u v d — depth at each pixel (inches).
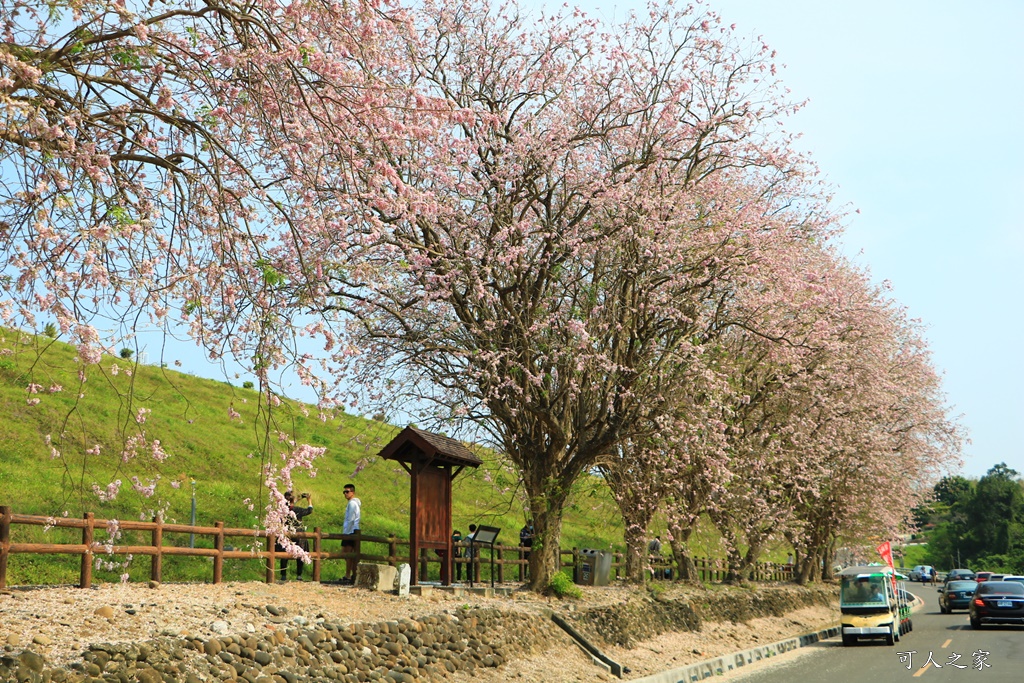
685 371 813.2
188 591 527.2
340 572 959.6
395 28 432.8
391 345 737.0
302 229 490.9
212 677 381.4
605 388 804.6
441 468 768.3
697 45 815.7
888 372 1339.8
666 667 756.6
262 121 385.4
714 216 796.6
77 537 836.6
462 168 711.7
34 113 305.7
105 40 346.0
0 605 406.6
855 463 1362.0
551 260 765.9
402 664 516.1
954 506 4867.1
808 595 1697.8
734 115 814.5
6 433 1055.0
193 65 375.6
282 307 390.6
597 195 749.9
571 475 811.4
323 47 403.5
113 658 355.9
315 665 447.8
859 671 778.8
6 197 341.4
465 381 764.6
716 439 888.9
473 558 807.1
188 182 371.6
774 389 1088.8
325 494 1389.0
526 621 685.9
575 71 794.2
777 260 812.0
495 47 790.5
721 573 1601.9
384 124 405.1
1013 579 1632.6
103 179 332.5
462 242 727.1
